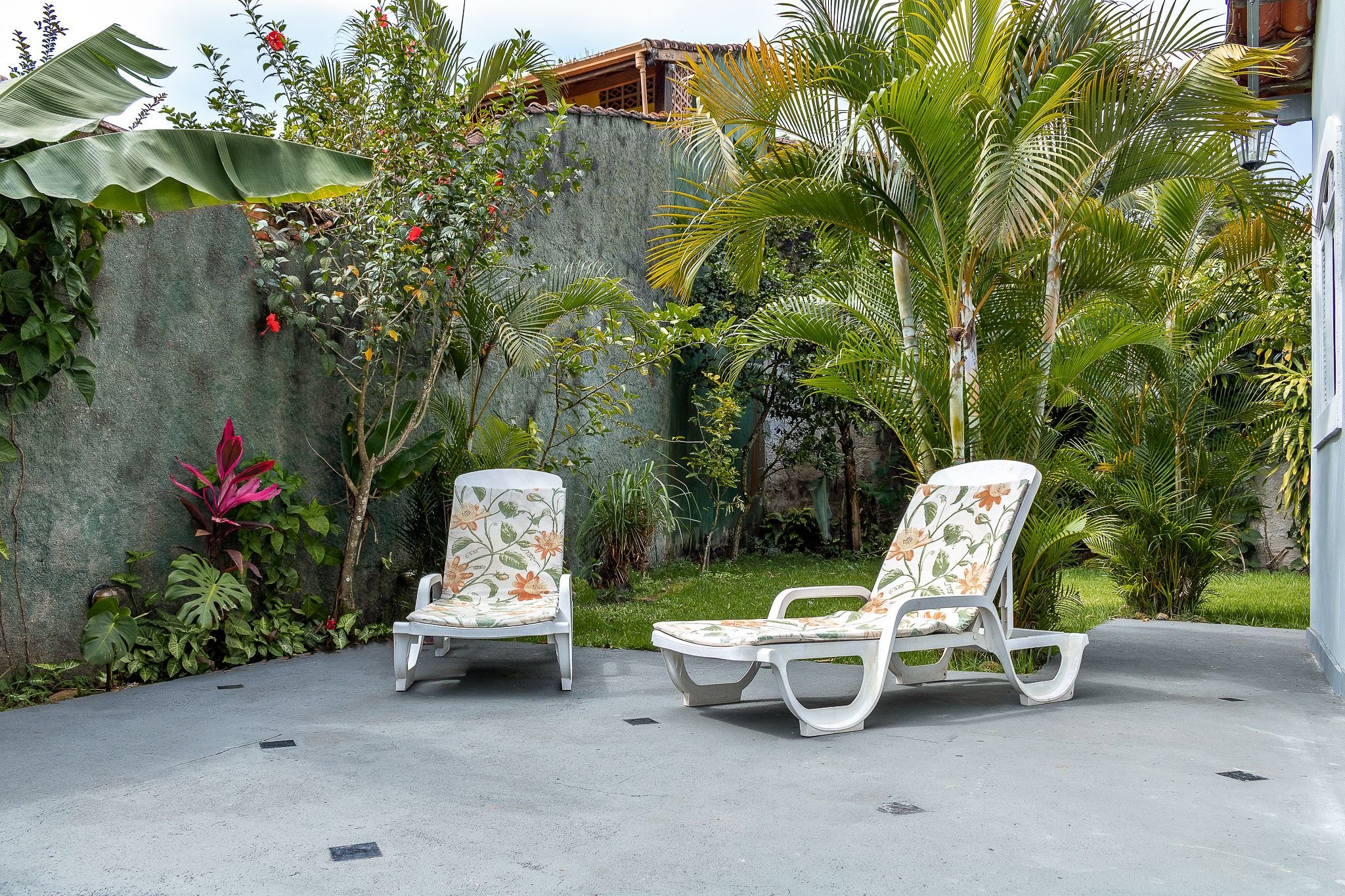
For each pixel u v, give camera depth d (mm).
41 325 4680
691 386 12992
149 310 5516
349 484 6512
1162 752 3867
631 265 11523
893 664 5402
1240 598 9414
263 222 6055
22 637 4816
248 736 4051
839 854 2707
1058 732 4238
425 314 6926
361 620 6891
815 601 8938
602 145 10898
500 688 5234
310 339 6617
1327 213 5859
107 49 4699
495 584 5797
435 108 6305
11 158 4195
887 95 5141
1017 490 4852
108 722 4305
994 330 6215
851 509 13977
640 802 3188
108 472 5273
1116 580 8734
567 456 9945
